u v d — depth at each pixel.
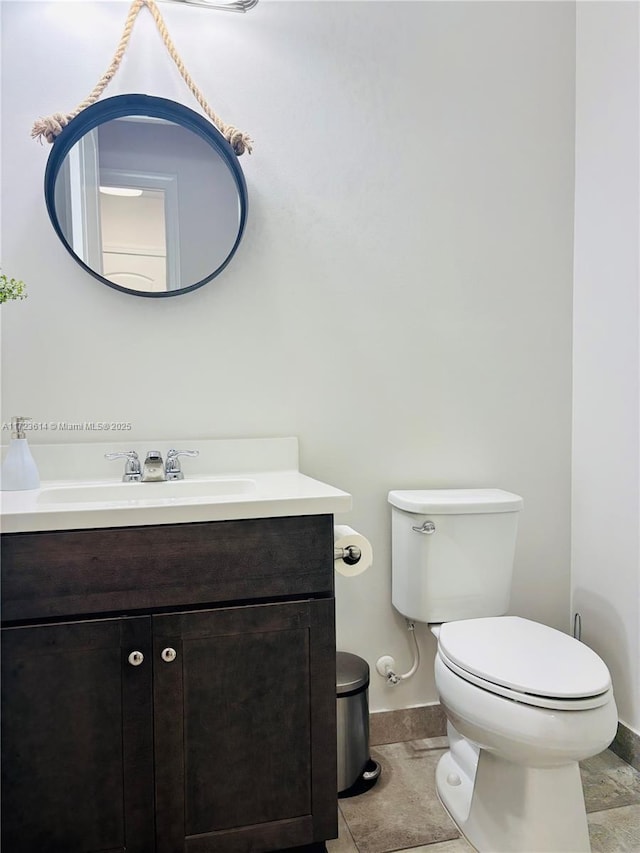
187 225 1.68
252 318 1.76
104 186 1.62
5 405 1.59
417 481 1.91
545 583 2.03
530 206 2.00
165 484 1.55
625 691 1.79
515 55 1.97
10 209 1.58
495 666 1.32
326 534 1.26
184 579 1.18
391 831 1.46
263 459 1.74
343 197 1.82
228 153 1.69
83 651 1.14
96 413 1.65
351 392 1.84
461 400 1.94
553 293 2.03
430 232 1.90
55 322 1.62
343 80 1.82
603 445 1.90
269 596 1.23
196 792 1.19
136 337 1.67
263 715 1.23
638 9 1.74
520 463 2.01
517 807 1.33
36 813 1.12
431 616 1.70
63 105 1.61
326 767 1.26
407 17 1.88
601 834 1.44
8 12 1.58
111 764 1.15
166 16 1.68
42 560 1.12
